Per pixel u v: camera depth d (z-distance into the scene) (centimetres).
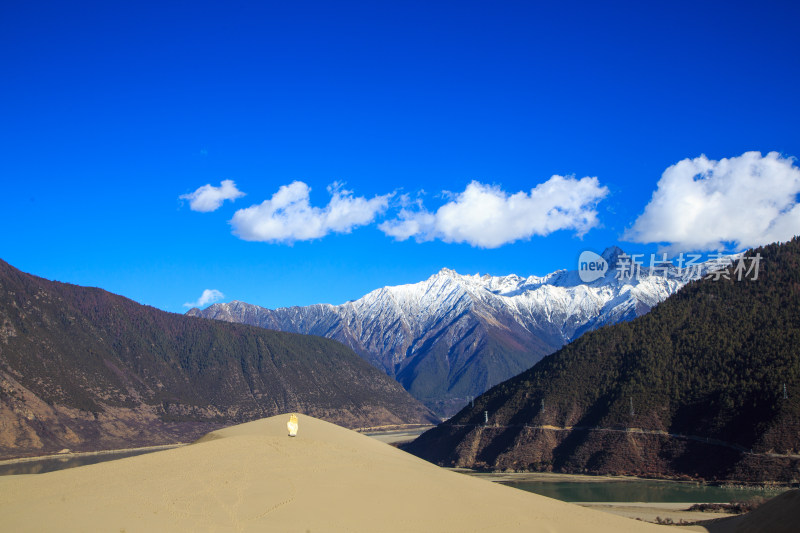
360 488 3750
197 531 3019
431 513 3588
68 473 3903
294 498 3484
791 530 4406
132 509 3247
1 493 3497
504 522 3647
